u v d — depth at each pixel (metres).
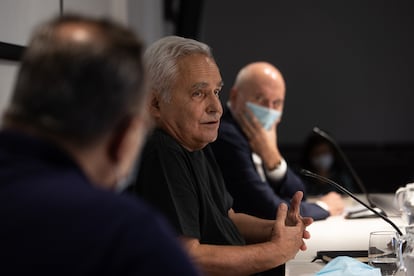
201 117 3.55
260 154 5.50
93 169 1.67
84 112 1.59
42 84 1.58
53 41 1.61
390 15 12.85
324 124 13.01
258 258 3.38
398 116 12.98
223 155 5.05
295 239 3.55
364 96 13.01
